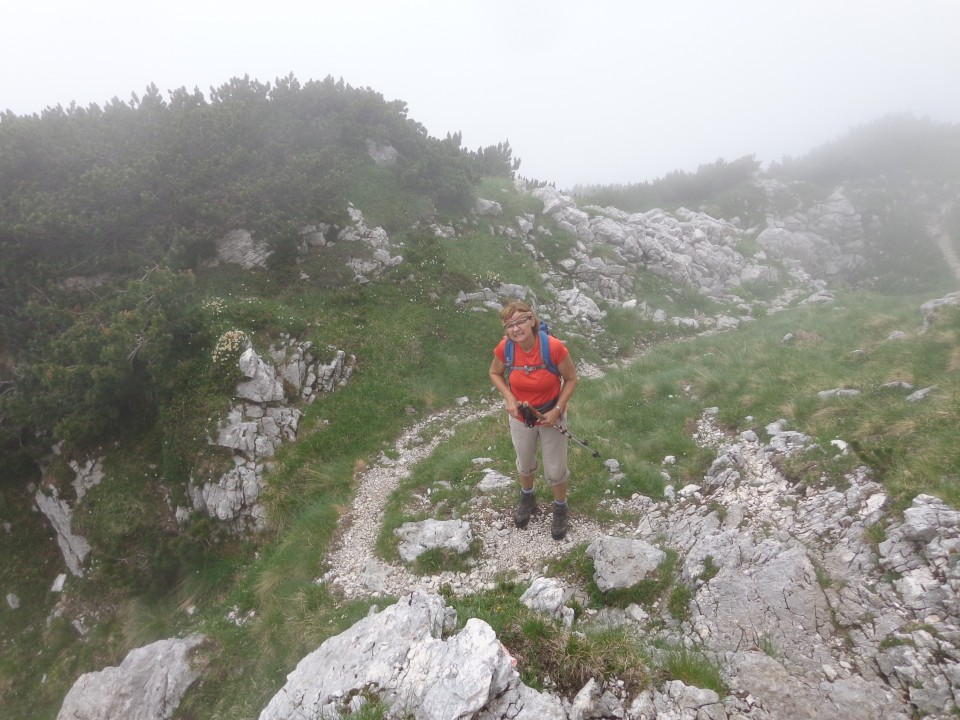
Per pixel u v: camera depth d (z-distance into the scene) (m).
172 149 17.89
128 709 8.20
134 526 11.52
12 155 16.16
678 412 10.80
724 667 4.59
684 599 5.66
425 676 4.33
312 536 9.66
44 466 12.96
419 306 17.41
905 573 5.02
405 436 13.14
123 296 13.98
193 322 13.79
